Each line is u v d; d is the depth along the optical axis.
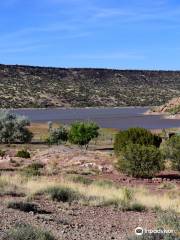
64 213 15.46
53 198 18.11
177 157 30.81
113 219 15.20
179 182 27.05
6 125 64.31
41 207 16.06
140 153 28.55
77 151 36.66
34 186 20.45
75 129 53.50
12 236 9.12
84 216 15.34
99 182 24.66
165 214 13.41
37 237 9.34
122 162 29.12
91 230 12.73
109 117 176.00
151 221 14.95
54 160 34.09
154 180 27.72
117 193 20.23
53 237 9.91
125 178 28.16
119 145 34.53
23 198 17.36
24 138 64.50
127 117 176.38
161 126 121.31
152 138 34.78
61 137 60.28
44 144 61.16
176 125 126.50
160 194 22.14
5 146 55.34
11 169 30.38
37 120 149.88
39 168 31.62
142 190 22.55
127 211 17.03
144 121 149.75
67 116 183.88
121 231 13.01
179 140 31.30
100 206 17.66
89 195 19.45
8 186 19.95
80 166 31.92
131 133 35.16
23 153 37.84
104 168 30.73
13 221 12.18
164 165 29.83
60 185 20.86
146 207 17.84
